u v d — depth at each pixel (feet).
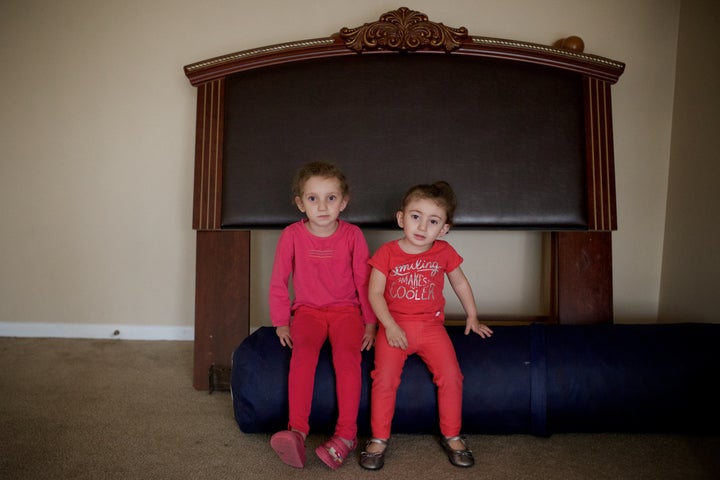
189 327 8.47
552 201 6.82
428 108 6.86
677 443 5.32
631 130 7.93
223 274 6.85
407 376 5.31
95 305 8.48
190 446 5.13
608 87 6.94
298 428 4.82
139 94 8.19
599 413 5.35
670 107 7.86
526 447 5.23
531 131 6.86
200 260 6.87
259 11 7.95
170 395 6.43
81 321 8.51
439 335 5.28
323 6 7.88
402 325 5.30
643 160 7.95
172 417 5.80
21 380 6.79
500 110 6.86
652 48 7.80
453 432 5.00
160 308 8.45
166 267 8.39
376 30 6.84
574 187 6.84
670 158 7.89
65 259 8.46
